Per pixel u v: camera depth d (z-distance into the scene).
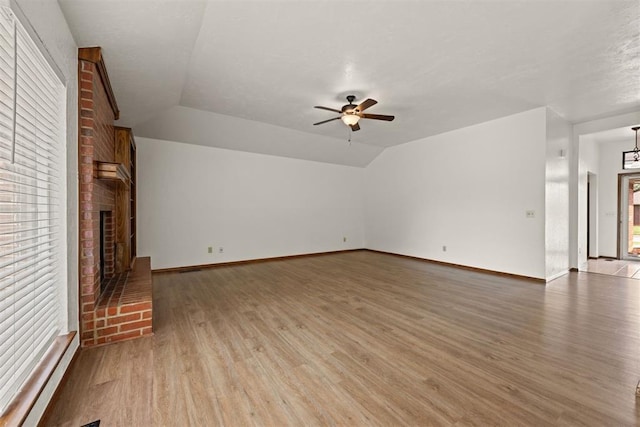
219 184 5.57
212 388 1.79
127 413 1.57
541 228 4.32
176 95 3.68
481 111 4.45
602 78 3.34
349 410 1.59
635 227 6.43
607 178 6.35
